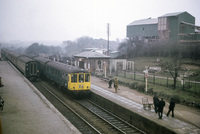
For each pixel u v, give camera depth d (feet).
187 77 104.73
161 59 152.46
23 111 51.65
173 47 152.97
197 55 134.62
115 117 60.80
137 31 206.49
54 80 101.96
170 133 43.55
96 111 66.85
